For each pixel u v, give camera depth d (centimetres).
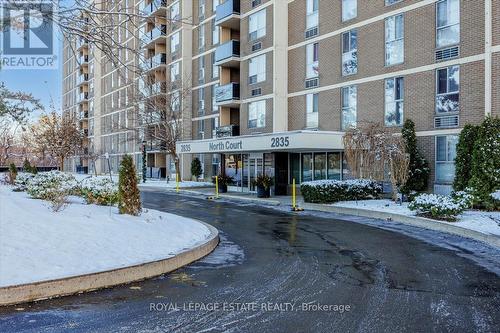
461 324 521
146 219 1033
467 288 679
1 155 3888
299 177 2544
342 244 1062
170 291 651
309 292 652
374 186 2016
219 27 3531
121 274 684
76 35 922
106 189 1320
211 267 809
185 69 3938
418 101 1970
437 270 798
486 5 1689
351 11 2322
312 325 516
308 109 2586
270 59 2769
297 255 928
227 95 3181
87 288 641
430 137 1914
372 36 2192
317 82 2517
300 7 2647
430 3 1930
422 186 1897
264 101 2827
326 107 2452
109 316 540
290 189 2570
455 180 1703
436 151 1894
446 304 598
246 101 3002
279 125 2706
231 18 3152
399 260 882
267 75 2798
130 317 538
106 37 962
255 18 2927
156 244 864
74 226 831
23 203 950
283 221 1492
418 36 1977
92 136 6319
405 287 683
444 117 1864
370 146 1764
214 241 1012
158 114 3572
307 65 2600
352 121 2302
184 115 3856
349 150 1808
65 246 730
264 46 2825
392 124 2088
